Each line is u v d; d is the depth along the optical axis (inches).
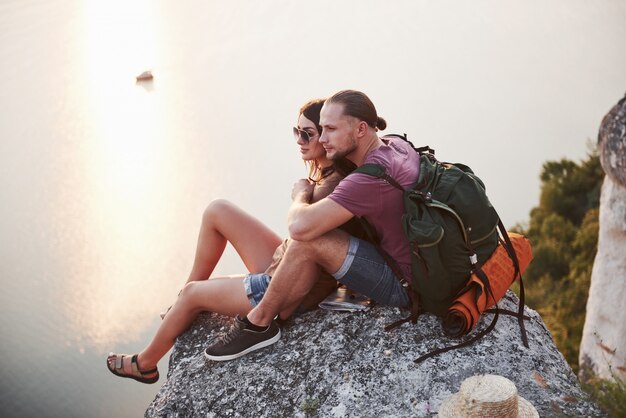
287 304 112.3
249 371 112.1
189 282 128.1
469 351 107.6
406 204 99.7
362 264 105.5
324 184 111.3
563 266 607.2
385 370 106.7
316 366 109.7
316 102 114.7
